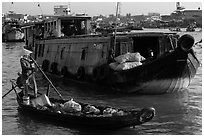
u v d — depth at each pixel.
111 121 13.38
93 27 41.41
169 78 19.34
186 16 128.62
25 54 17.19
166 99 19.38
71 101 15.45
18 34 81.31
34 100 16.94
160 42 22.72
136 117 13.19
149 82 19.39
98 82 22.03
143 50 24.06
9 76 28.52
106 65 21.12
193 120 15.59
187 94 20.55
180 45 18.25
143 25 130.88
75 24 33.56
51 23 33.62
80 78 24.02
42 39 32.44
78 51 25.00
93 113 14.70
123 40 21.61
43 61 30.67
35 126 14.85
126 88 20.22
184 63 18.86
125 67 19.88
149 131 14.04
